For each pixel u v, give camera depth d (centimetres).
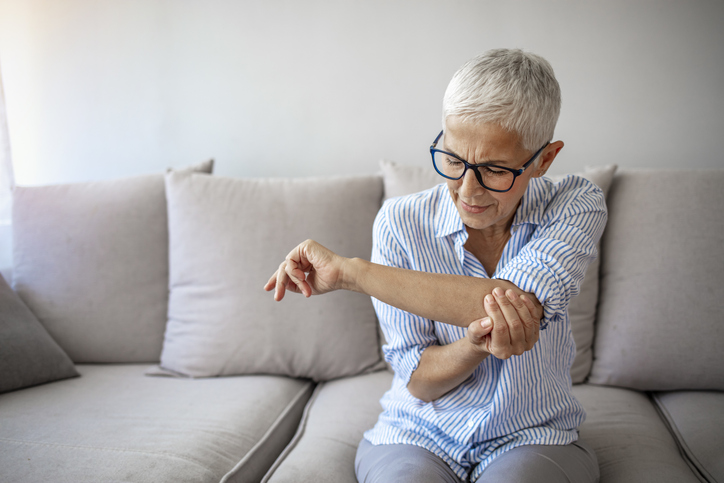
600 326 151
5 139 195
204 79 203
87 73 209
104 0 206
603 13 178
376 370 160
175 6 202
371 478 92
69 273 173
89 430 116
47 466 100
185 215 166
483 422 92
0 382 138
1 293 155
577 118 183
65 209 178
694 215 145
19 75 211
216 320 158
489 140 76
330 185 168
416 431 100
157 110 207
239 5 198
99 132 210
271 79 199
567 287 82
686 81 175
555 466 87
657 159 179
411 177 167
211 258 161
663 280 143
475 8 184
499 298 77
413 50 189
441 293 82
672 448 115
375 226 105
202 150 205
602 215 95
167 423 121
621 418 126
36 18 210
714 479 101
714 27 171
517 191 81
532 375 92
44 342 154
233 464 109
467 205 84
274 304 157
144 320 172
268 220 162
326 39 194
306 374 159
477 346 82
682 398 139
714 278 140
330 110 197
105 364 174
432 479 85
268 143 202
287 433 135
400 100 192
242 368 157
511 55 80
